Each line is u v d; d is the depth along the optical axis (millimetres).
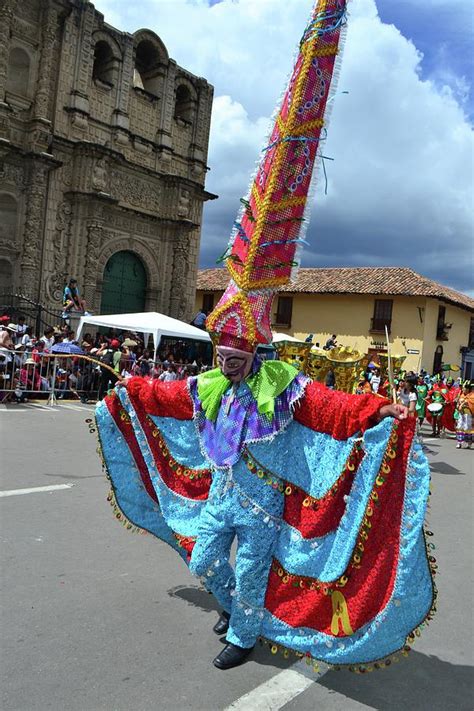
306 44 3080
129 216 23828
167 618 3633
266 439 3021
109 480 3734
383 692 3018
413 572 2678
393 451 2750
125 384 3703
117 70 22969
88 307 22062
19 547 4570
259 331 3035
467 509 7156
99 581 4086
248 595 3053
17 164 20406
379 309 30922
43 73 20578
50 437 9078
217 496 3129
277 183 3027
